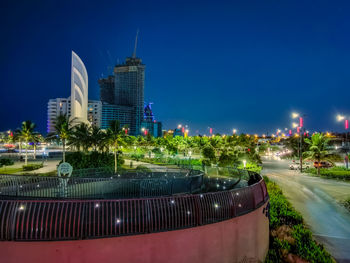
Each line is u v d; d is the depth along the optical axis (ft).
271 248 36.24
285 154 233.96
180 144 201.05
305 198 71.56
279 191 71.82
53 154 224.33
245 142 143.23
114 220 20.35
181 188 44.93
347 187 87.97
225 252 25.20
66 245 19.19
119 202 20.86
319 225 49.73
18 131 150.92
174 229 21.86
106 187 43.32
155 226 21.30
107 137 110.42
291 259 32.07
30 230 19.33
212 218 24.50
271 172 131.54
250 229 28.63
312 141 126.31
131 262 20.25
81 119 233.76
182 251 22.17
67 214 19.79
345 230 47.14
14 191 39.17
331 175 112.27
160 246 21.26
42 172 117.39
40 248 19.01
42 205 19.85
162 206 21.94
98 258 19.56
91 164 102.12
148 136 296.10
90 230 19.83
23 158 186.09
